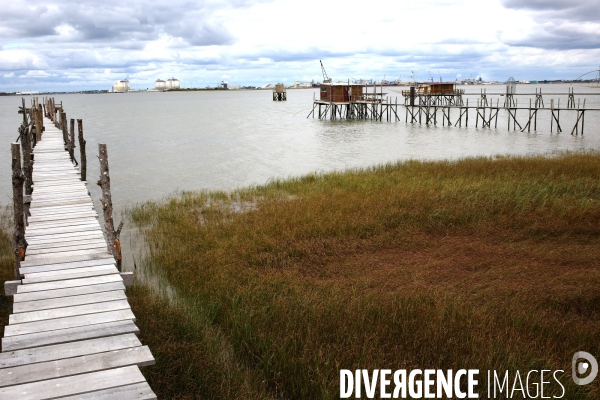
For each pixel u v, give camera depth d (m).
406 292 9.47
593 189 17.31
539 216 14.34
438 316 8.03
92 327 6.20
